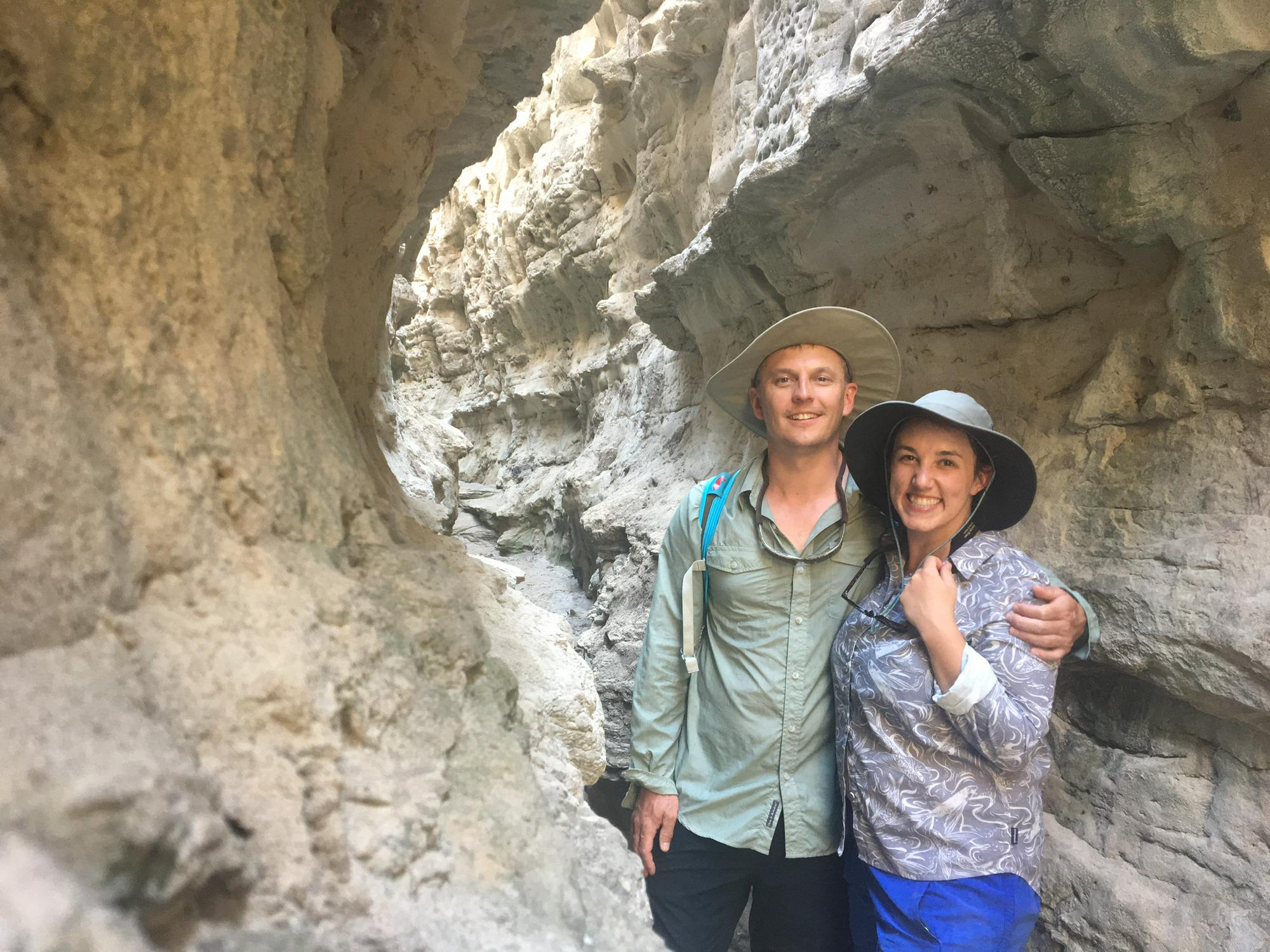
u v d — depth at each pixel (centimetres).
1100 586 254
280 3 108
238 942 59
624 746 462
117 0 86
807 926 194
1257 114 224
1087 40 225
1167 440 259
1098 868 251
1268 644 209
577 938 89
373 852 76
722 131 528
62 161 82
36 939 43
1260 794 228
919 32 254
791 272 431
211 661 74
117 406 78
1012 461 164
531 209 869
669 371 638
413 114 201
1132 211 252
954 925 150
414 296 582
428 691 94
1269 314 229
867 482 178
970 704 144
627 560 531
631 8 625
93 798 50
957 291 338
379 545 106
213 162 94
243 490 87
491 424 1100
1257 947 215
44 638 62
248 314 95
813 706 182
